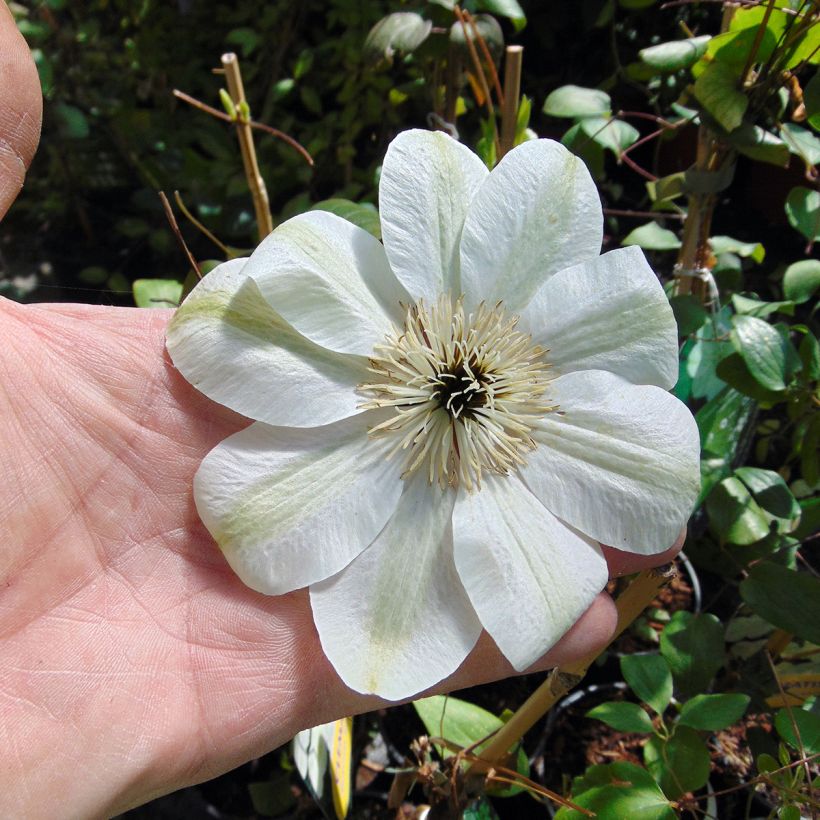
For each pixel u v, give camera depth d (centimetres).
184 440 20
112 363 19
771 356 25
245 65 53
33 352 19
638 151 49
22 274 54
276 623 19
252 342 18
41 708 17
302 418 18
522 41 52
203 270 26
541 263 19
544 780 29
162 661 18
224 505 17
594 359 19
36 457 18
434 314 19
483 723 26
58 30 52
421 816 27
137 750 17
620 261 19
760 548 28
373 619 17
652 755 23
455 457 19
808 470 28
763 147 25
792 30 22
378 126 50
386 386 18
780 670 29
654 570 19
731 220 48
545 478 18
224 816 30
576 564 18
